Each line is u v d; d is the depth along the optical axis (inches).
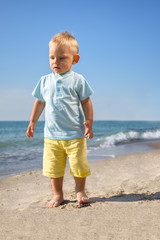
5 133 624.1
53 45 111.5
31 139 435.8
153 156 218.8
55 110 112.3
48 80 117.4
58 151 112.9
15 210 99.5
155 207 86.8
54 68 112.5
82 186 110.5
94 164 194.2
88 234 66.8
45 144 115.6
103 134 516.1
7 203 113.9
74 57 115.3
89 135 113.1
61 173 112.2
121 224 72.4
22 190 134.2
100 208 91.0
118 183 138.6
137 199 104.7
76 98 113.5
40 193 128.2
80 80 114.3
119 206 92.1
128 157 220.5
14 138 458.3
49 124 114.3
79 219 78.7
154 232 65.8
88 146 341.1
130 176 154.4
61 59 111.0
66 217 81.6
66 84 112.3
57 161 112.5
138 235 64.5
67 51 111.1
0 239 65.9
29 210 94.3
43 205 108.2
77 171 109.1
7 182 151.6
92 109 116.1
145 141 384.8
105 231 68.1
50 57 114.0
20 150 314.8
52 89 114.0
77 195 108.3
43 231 70.6
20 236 67.7
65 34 114.2
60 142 111.7
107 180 147.1
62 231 69.9
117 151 283.3
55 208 98.3
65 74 113.7
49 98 114.6
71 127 111.3
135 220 74.9
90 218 79.0
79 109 114.7
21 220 80.4
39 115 123.0
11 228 73.7
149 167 177.9
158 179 140.2
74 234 67.4
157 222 72.4
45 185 143.3
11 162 232.4
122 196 112.0
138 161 200.8
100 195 116.3
